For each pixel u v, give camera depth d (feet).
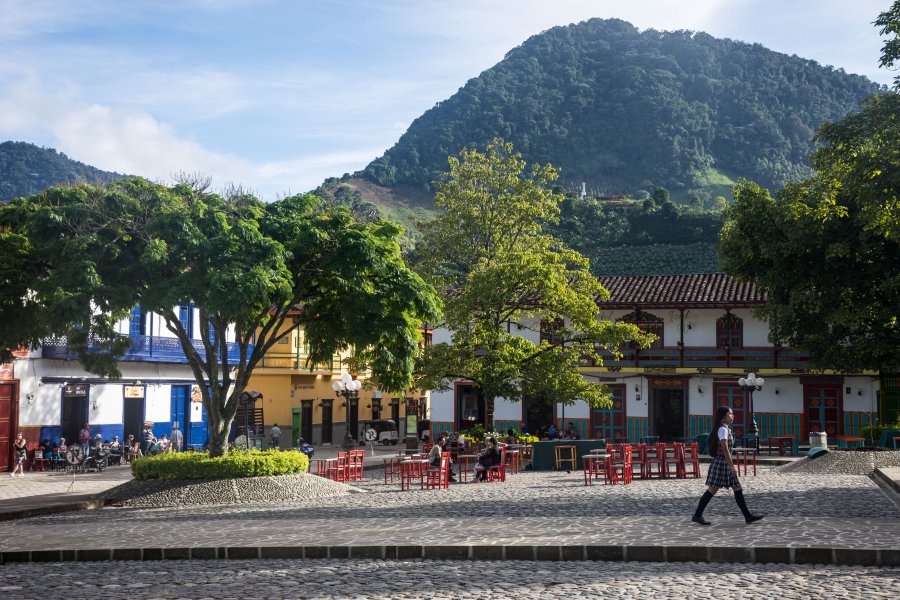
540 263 115.75
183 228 65.72
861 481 70.95
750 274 116.47
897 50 72.23
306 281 74.49
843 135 80.89
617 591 30.99
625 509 53.47
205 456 74.49
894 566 33.86
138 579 36.47
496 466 85.46
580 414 146.20
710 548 36.01
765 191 113.29
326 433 170.71
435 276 131.75
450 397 151.12
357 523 49.24
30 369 107.86
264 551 40.37
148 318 125.08
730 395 140.77
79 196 68.49
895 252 101.30
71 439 115.65
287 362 152.97
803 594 29.78
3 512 62.80
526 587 32.24
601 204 411.13
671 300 140.77
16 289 67.67
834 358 109.50
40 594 33.86
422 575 35.09
